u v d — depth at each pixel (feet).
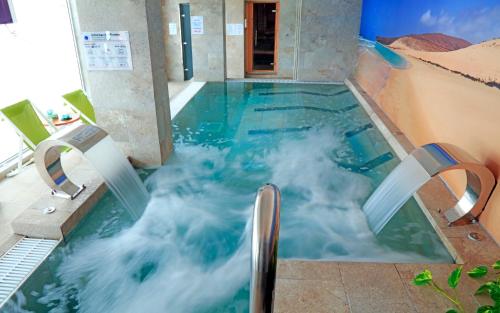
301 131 19.77
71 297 8.64
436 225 9.83
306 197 13.10
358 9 28.02
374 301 7.23
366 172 15.02
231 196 13.15
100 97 13.26
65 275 9.21
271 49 41.27
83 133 10.67
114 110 13.43
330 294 7.41
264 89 28.45
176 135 18.69
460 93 11.20
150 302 8.65
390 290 7.54
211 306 8.55
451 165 8.93
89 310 8.36
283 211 12.17
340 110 23.43
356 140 18.45
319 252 9.96
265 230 3.19
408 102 16.51
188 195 13.12
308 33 29.25
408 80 16.66
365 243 10.32
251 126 20.49
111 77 12.91
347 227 11.22
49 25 19.92
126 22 12.07
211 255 10.23
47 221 9.69
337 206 12.50
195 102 24.97
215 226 11.45
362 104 23.72
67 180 11.09
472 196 9.68
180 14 29.22
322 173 14.97
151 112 13.41
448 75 12.19
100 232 10.85
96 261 9.78
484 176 8.91
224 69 30.25
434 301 7.22
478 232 9.36
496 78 9.15
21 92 19.76
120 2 11.80
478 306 7.02
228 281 9.32
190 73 31.94
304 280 7.84
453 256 8.82
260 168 15.37
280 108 23.84
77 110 15.72
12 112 12.98
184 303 8.63
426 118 14.12
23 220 9.70
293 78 31.30
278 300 7.24
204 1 27.91
